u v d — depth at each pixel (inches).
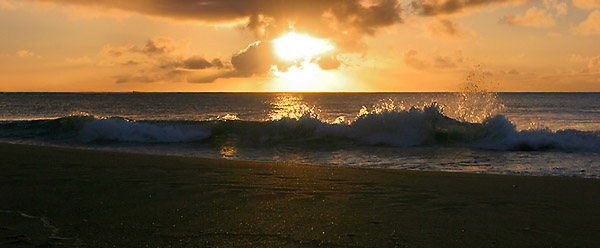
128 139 447.5
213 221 110.4
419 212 123.6
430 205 133.3
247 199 138.3
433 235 100.7
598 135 393.4
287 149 384.2
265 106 2325.3
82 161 220.1
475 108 561.0
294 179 180.4
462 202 138.6
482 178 194.2
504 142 389.1
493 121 414.0
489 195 151.6
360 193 151.9
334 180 180.2
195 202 132.5
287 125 462.9
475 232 103.7
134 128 468.1
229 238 96.2
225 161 240.1
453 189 163.3
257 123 481.1
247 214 118.2
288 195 145.9
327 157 333.4
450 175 201.2
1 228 100.3
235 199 137.9
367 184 171.5
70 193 142.0
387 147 389.1
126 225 105.4
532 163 296.4
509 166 283.0
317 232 102.0
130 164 215.6
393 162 303.7
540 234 102.7
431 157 330.0
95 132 467.2
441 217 118.1
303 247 90.7
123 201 132.1
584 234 103.2
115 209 121.7
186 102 3058.6
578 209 130.1
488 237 99.7
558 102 2787.9
